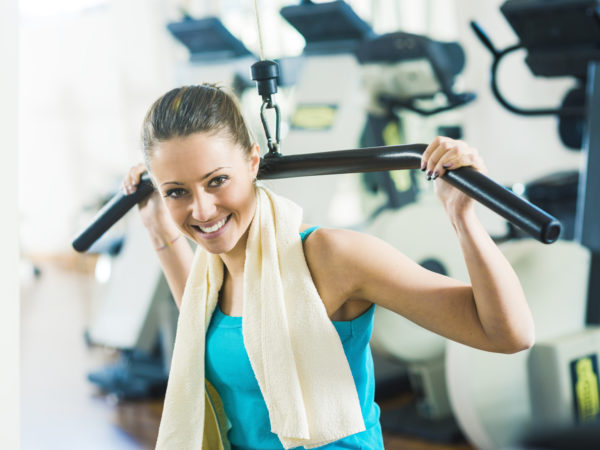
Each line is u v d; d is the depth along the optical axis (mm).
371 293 1116
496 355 2805
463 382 2801
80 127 8766
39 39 8961
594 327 2906
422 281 1087
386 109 3873
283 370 1111
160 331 4434
